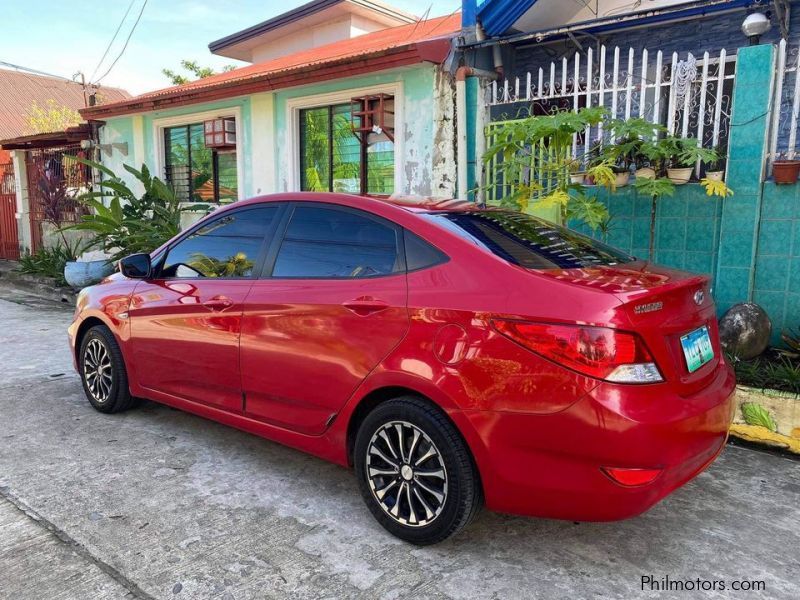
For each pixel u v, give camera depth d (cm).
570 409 239
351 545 291
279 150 923
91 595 252
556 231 346
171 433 429
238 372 354
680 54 705
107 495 337
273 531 302
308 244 338
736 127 502
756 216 502
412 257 295
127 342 428
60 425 442
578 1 705
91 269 985
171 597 251
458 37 673
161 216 981
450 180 723
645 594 257
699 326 284
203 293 374
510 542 296
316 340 313
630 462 235
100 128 1215
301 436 331
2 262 1453
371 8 1377
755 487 358
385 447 296
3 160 1483
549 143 577
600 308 240
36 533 297
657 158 514
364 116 792
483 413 256
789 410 406
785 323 502
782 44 487
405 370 278
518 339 250
